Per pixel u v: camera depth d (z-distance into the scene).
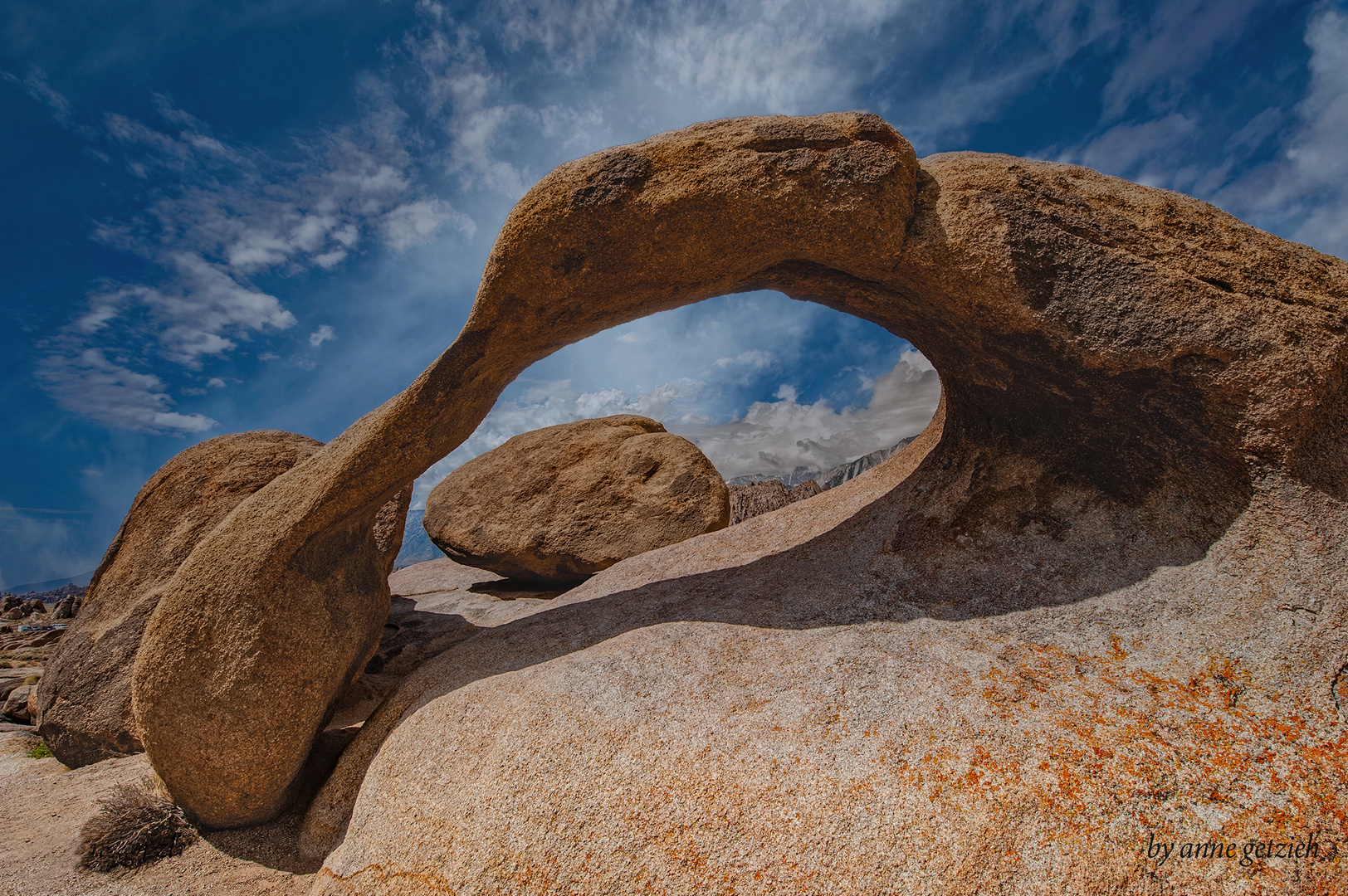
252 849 3.94
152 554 5.77
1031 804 2.40
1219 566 3.25
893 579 4.04
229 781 3.94
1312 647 2.81
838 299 4.54
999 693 2.93
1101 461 3.96
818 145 3.62
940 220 3.70
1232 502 3.42
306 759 4.32
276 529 4.19
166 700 3.96
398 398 4.19
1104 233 3.57
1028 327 3.63
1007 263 3.55
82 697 5.45
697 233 3.71
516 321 4.06
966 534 4.14
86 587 6.04
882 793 2.54
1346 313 3.26
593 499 8.50
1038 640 3.23
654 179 3.67
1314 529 3.12
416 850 3.07
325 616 4.36
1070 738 2.62
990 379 4.27
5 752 6.14
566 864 2.70
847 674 3.24
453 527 8.98
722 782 2.73
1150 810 2.36
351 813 3.77
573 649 4.24
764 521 6.15
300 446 6.21
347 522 4.50
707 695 3.29
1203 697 2.74
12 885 3.60
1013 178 3.68
